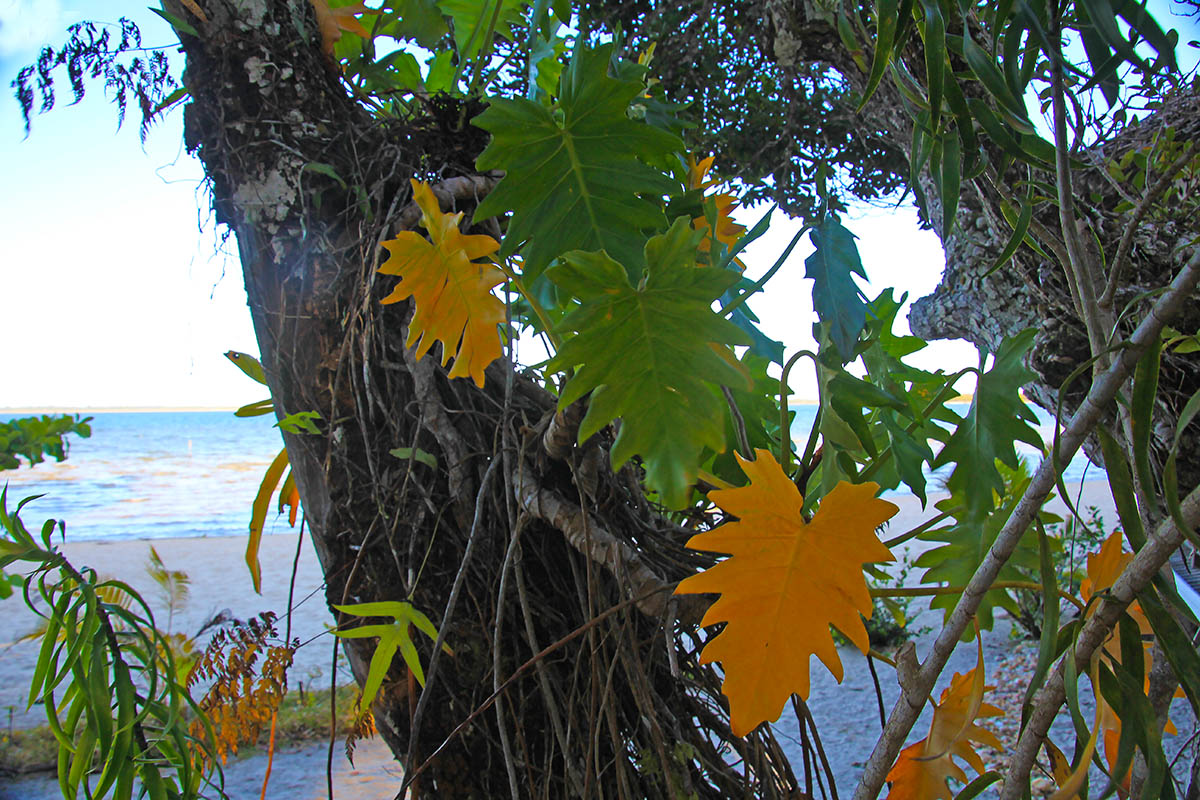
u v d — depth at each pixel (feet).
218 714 5.07
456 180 5.51
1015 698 28.68
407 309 5.42
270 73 5.34
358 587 5.34
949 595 5.21
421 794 5.21
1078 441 3.34
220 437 345.92
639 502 5.00
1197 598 4.47
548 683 4.77
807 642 3.35
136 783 10.65
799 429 178.09
